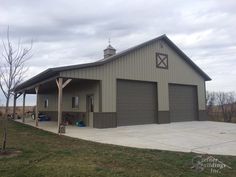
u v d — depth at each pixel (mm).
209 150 8016
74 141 9242
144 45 16422
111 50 20406
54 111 21109
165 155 7062
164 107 17250
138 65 16000
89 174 5121
